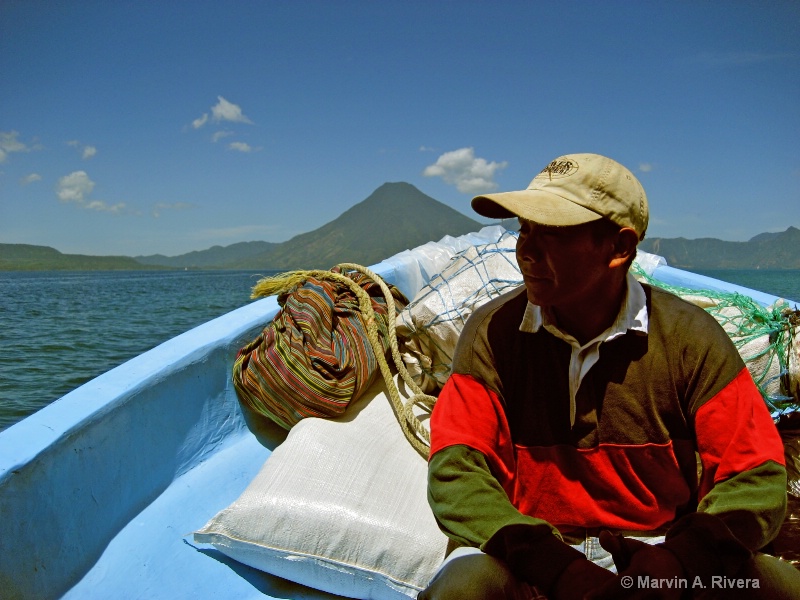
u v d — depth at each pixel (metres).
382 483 1.66
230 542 1.62
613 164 1.21
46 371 12.27
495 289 2.10
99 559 1.71
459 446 1.25
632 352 1.24
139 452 1.92
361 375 2.03
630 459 1.27
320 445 1.72
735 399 1.21
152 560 1.72
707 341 1.22
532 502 1.34
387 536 1.54
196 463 2.19
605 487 1.29
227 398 2.35
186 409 2.15
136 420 1.91
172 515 1.92
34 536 1.49
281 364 2.01
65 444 1.59
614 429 1.26
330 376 1.98
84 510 1.68
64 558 1.59
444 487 1.22
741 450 1.19
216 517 1.63
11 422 8.45
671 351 1.23
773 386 1.89
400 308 2.50
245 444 2.36
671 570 1.02
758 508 1.12
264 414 2.21
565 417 1.29
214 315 27.58
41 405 9.45
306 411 1.98
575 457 1.29
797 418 1.77
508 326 1.32
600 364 1.26
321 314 2.11
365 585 1.55
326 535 1.56
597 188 1.18
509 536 1.12
